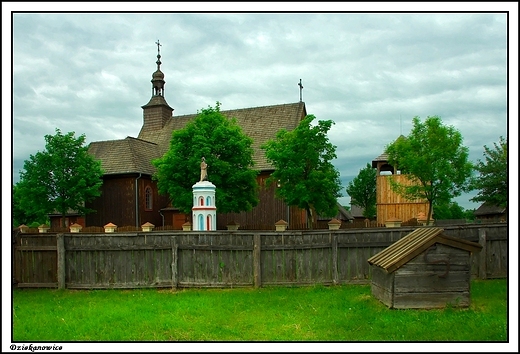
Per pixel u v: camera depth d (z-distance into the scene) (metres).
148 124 45.22
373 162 36.00
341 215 52.47
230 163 27.94
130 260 13.36
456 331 8.55
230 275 13.20
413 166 26.08
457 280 10.09
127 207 34.94
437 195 26.58
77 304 11.64
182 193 27.11
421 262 10.04
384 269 10.02
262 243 13.22
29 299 12.27
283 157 25.67
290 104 40.00
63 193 32.59
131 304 11.44
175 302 11.48
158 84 45.62
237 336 8.80
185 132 27.64
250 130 39.47
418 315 9.61
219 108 29.66
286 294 12.18
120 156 36.25
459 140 26.33
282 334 8.86
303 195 25.39
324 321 9.58
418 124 26.75
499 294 11.09
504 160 22.41
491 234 13.23
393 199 34.84
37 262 13.77
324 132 26.28
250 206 29.44
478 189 23.86
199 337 8.77
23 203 32.31
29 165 32.62
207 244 13.26
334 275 13.17
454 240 10.05
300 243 13.26
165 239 13.30
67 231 27.72
